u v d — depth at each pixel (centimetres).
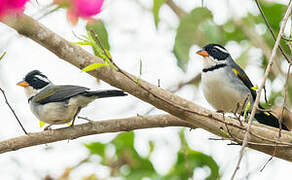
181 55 1005
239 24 1428
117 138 1323
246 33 1425
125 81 808
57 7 350
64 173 1180
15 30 644
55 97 1117
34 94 1272
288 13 748
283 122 1200
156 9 928
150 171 1272
